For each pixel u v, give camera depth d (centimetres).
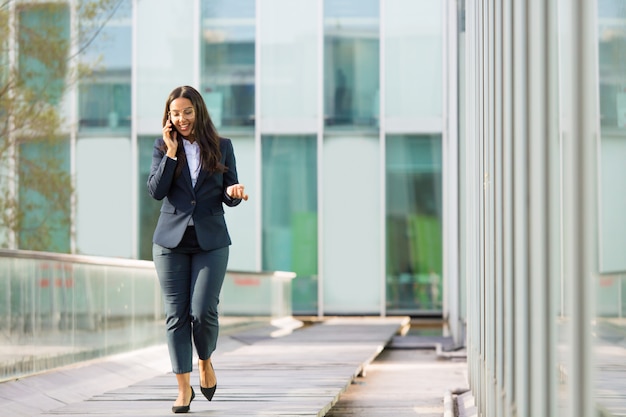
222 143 638
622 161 311
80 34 1941
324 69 2052
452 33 1612
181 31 2055
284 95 2058
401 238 2047
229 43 2058
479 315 757
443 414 838
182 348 637
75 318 886
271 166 2062
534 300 413
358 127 2050
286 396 743
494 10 618
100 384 870
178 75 2053
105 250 2042
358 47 2050
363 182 2052
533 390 423
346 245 2056
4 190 1850
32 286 799
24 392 745
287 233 2064
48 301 830
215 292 628
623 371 305
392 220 2047
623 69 311
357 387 1059
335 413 853
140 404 699
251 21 2056
